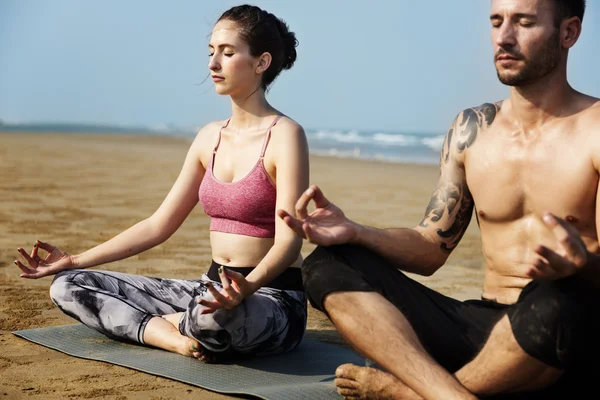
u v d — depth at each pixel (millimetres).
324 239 2326
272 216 3176
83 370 2957
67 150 19797
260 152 3156
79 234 6598
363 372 2344
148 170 13945
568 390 2180
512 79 2359
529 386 2141
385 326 2207
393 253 2527
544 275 1910
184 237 6766
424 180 14078
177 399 2629
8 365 2998
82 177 11984
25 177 11508
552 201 2369
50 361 3070
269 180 3148
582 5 2363
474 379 2162
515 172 2434
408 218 8414
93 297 3289
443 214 2631
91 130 55125
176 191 3459
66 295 3303
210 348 3018
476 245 6992
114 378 2859
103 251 3404
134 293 3381
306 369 3018
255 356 3174
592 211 2344
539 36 2312
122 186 10859
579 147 2340
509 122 2502
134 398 2627
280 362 3119
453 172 2633
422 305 2383
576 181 2334
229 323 2945
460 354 2365
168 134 48344
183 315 3219
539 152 2396
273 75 3271
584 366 2072
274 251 2967
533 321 2020
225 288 2814
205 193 3248
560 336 2002
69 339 3375
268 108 3271
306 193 2363
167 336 3197
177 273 5086
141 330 3244
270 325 3049
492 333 2127
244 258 3168
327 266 2318
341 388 2395
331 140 45250
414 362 2164
